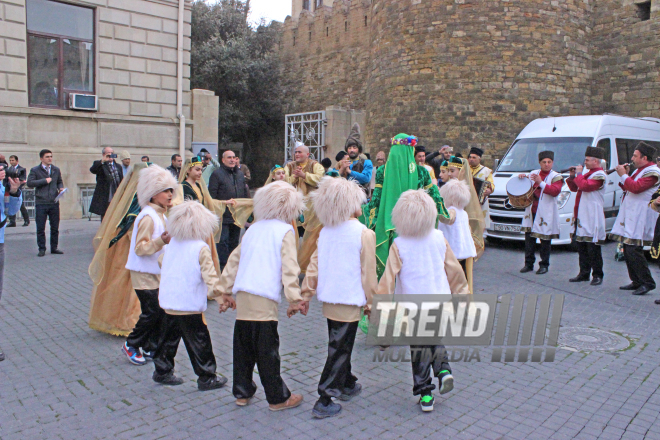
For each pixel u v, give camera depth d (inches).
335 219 140.7
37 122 542.3
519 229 406.3
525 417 143.1
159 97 624.7
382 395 157.0
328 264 141.2
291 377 171.0
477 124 678.5
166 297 153.5
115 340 205.9
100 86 580.7
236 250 146.3
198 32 1075.3
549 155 325.4
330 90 1123.9
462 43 682.8
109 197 386.6
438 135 698.2
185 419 141.4
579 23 703.1
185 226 149.9
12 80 525.7
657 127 507.8
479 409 147.7
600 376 171.6
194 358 157.1
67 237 473.4
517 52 673.0
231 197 298.7
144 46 608.7
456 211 215.2
